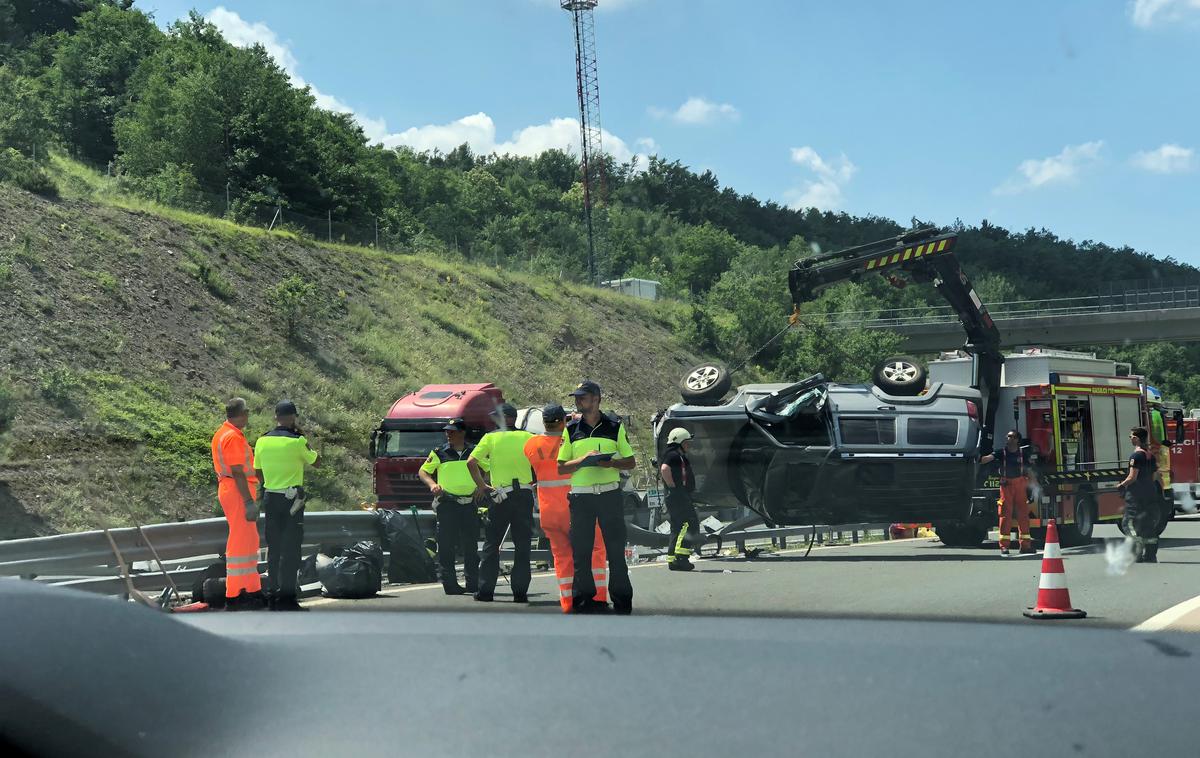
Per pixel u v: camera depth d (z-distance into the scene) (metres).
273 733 1.65
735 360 57.72
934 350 69.75
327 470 28.45
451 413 23.88
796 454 15.98
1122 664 2.04
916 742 1.68
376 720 1.68
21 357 25.78
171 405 27.61
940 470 16.50
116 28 78.62
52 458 22.73
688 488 15.11
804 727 1.73
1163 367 117.69
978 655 2.07
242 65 59.97
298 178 58.78
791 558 17.12
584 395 9.12
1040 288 176.75
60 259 31.31
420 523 14.62
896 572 13.80
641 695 1.82
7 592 1.81
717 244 138.12
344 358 36.31
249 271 38.38
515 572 11.25
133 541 10.84
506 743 1.64
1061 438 18.25
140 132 58.22
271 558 10.54
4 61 75.06
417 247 56.97
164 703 1.68
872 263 18.89
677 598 10.83
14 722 1.59
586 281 64.88
